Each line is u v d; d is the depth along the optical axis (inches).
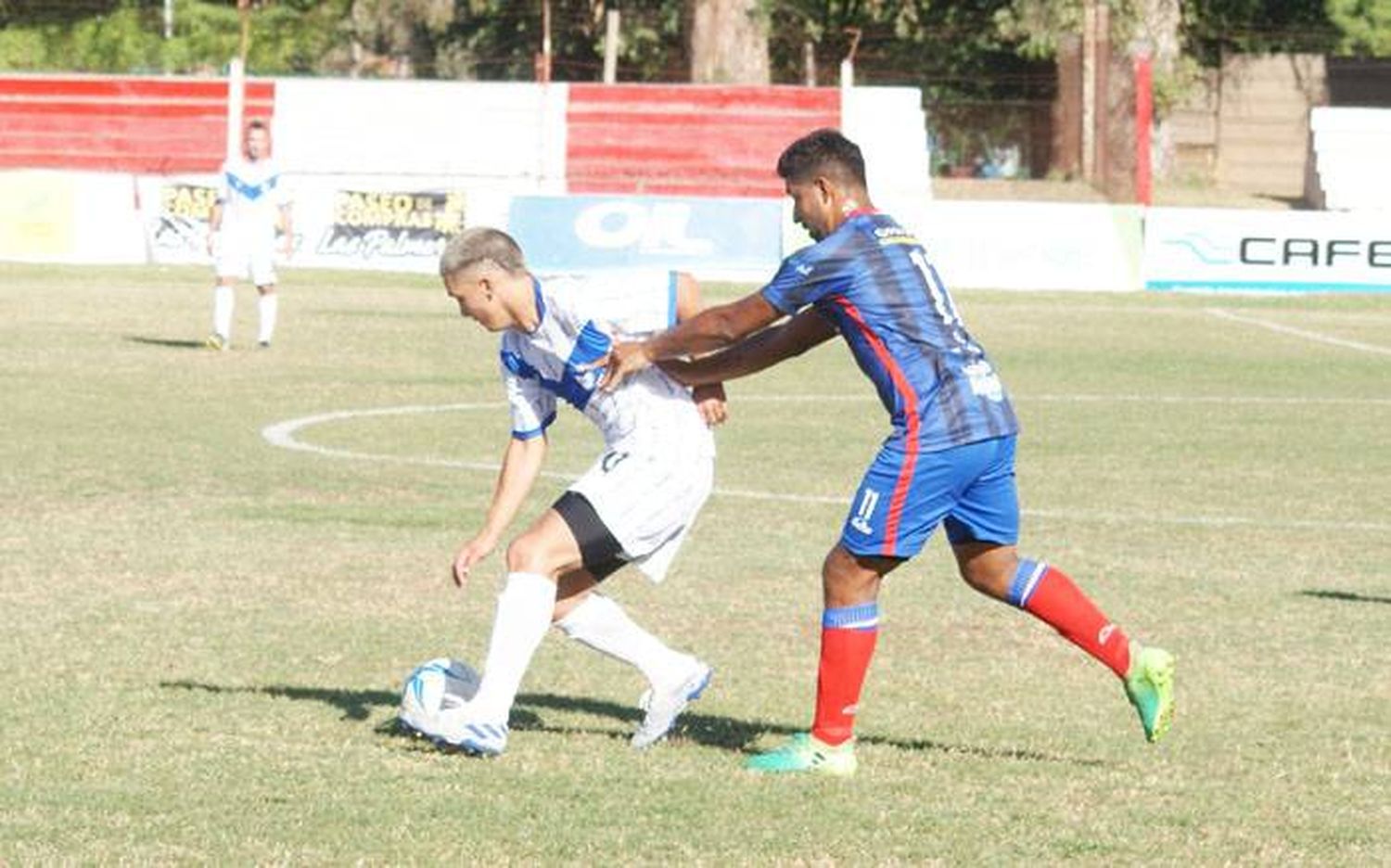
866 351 682.2
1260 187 5108.3
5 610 956.6
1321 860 603.8
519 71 5398.6
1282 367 2482.8
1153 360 2534.5
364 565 1105.4
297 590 1028.5
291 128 3902.6
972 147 5036.9
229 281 2330.2
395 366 2241.6
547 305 699.4
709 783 676.7
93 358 2202.3
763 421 1878.7
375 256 3462.1
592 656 902.4
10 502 1299.2
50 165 3907.5
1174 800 669.3
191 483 1400.1
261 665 850.8
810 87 3956.7
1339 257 3533.5
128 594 1006.4
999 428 686.5
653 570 727.7
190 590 1020.5
